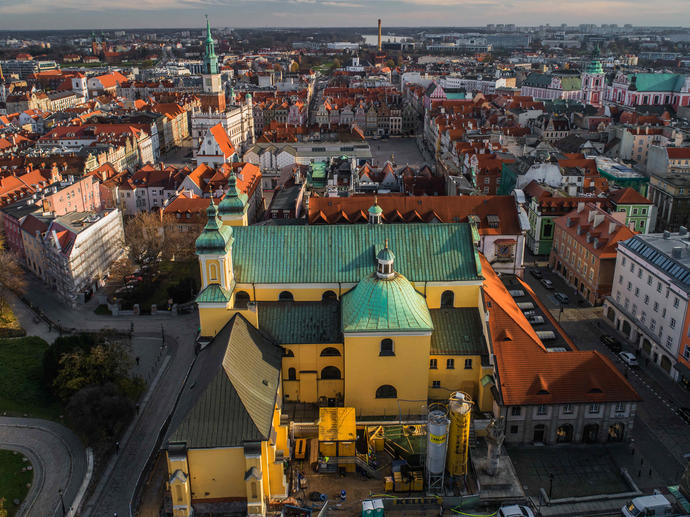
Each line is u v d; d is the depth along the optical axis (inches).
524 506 2832.2
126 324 4968.0
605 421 3319.4
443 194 6860.2
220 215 4092.0
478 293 3666.3
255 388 2979.8
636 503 2738.7
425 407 3457.2
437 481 2970.0
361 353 3331.7
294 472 3125.0
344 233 3764.8
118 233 6205.7
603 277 5054.1
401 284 3376.0
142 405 3846.0
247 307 3447.3
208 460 2778.1
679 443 3385.8
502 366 3346.5
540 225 6156.5
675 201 6658.5
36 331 4835.1
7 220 6314.0
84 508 3002.0
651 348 4269.2
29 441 3474.4
